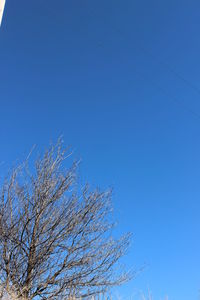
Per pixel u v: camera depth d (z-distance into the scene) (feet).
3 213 35.63
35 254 34.96
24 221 36.17
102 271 35.81
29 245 35.35
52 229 36.47
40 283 33.88
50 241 35.70
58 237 36.40
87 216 38.37
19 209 36.78
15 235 35.09
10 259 33.78
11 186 37.52
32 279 33.83
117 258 37.73
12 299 28.48
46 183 38.42
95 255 36.63
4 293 28.48
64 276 34.45
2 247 34.12
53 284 34.06
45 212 37.19
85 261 35.65
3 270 32.99
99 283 34.53
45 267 34.86
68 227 37.09
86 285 34.06
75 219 37.78
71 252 36.04
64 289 33.24
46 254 35.09
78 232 37.37
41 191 37.86
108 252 37.63
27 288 32.50
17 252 34.63
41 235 36.01
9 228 34.96
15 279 33.27
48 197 37.86
